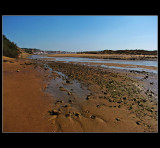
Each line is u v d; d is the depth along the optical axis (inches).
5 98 145.6
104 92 202.7
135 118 127.8
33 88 195.8
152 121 123.4
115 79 298.7
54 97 171.6
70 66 537.6
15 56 693.3
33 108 133.0
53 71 387.5
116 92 205.0
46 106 141.9
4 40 620.7
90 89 216.7
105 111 139.3
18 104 136.2
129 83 265.1
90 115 129.9
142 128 111.3
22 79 239.8
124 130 107.7
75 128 106.8
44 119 115.6
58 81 262.2
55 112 127.4
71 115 127.5
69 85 237.1
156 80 294.8
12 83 204.4
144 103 165.6
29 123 106.3
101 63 705.0
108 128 109.4
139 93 204.2
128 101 170.2
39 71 354.9
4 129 95.0
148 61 840.9
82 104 155.2
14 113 117.6
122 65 602.5
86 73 370.0
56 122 113.3
